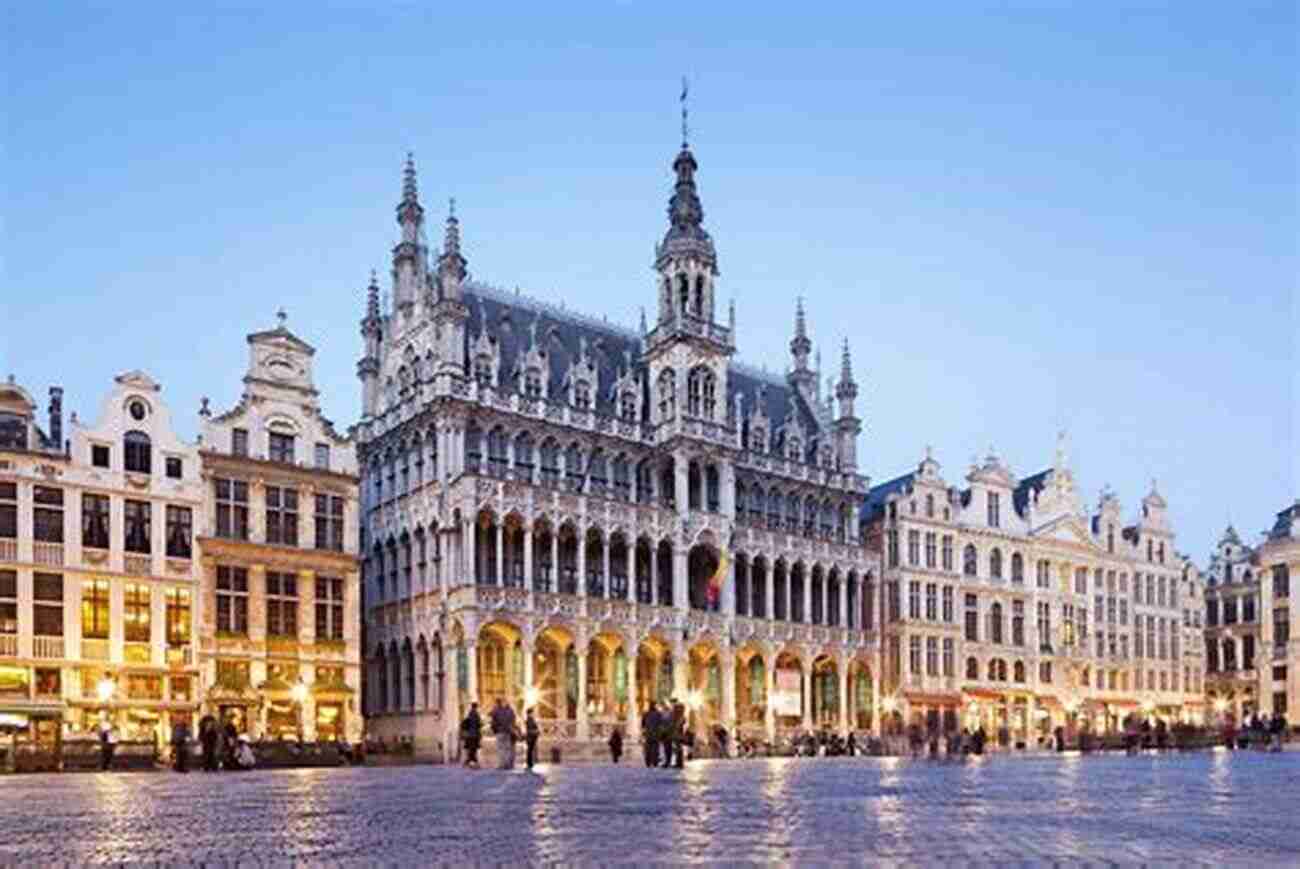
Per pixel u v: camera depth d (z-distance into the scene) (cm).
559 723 7300
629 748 7444
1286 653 12300
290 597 6794
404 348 7912
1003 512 10506
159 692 6272
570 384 8019
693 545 8144
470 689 6919
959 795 2538
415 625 7419
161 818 1964
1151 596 11706
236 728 5822
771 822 1786
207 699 6375
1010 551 10469
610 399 8331
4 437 6078
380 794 2725
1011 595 10412
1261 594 12594
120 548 6247
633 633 7706
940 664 9800
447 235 7562
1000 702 10169
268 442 6900
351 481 7119
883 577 9669
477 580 7212
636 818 1880
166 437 6481
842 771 4194
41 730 5869
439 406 7300
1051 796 2495
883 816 1906
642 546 8006
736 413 8712
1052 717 10569
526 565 7300
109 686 6081
